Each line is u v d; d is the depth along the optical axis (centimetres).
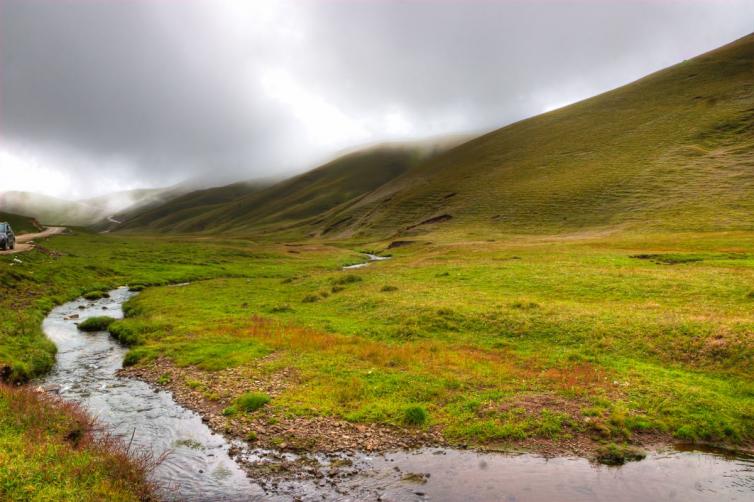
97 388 2325
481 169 18138
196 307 4347
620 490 1414
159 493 1366
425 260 7100
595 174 13338
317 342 2903
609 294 3706
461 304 3525
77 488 1184
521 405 1967
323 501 1342
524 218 12081
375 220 17388
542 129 19762
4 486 1122
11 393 1800
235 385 2275
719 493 1401
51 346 3019
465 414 1897
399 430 1798
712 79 16862
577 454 1638
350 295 4316
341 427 1819
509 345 2756
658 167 12325
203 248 11025
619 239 8069
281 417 1906
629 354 2523
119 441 1702
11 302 4112
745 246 6184
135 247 10481
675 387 2084
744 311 2936
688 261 5194
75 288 5675
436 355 2602
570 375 2262
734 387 2106
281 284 5934
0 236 6750
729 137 12775
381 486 1425
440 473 1506
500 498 1361
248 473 1501
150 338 3250
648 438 1752
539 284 4219
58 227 16188
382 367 2444
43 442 1420
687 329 2633
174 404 2108
